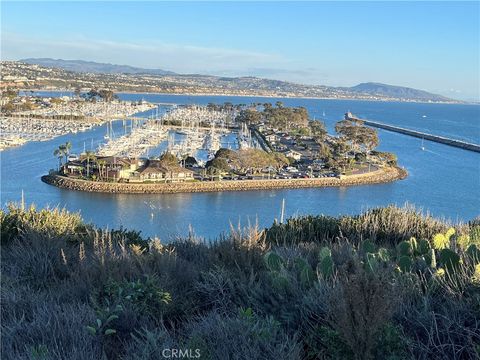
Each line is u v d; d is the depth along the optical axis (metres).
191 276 5.53
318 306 4.04
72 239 8.09
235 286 4.98
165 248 7.00
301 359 3.60
